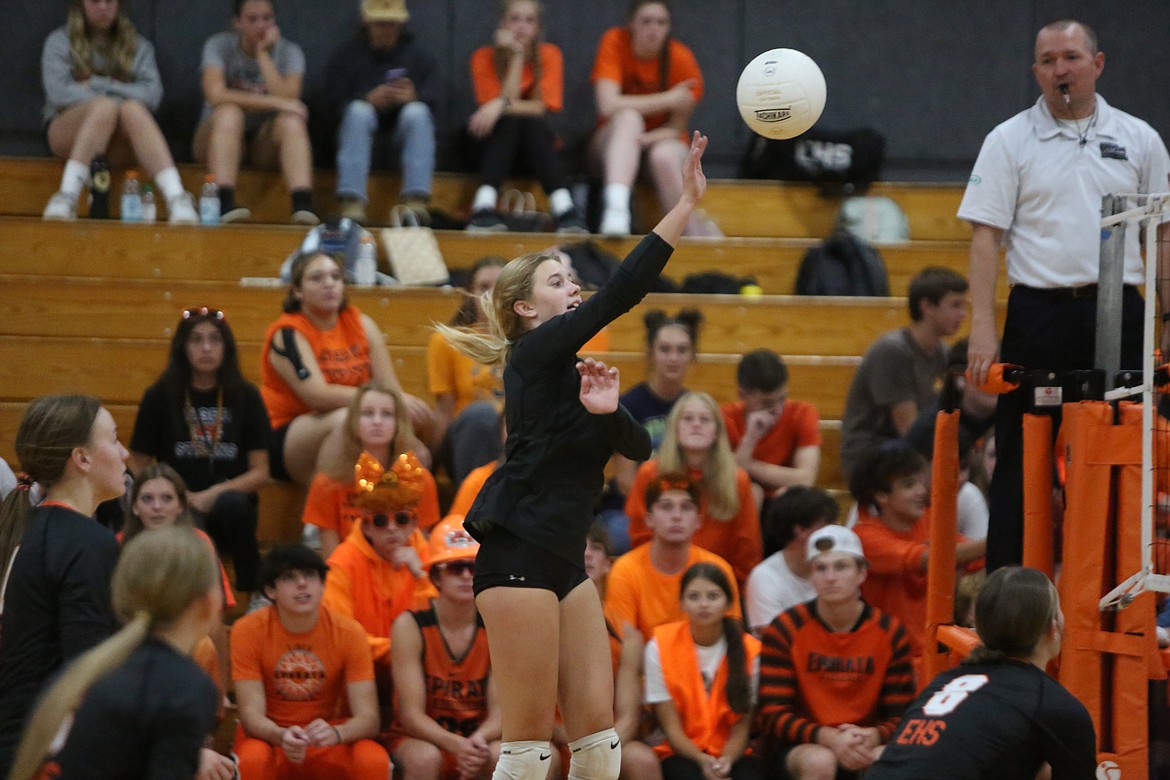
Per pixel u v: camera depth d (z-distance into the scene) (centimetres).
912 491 1889
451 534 1772
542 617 1205
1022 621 1244
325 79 2862
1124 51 3231
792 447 2147
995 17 3234
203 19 3094
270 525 2200
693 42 3200
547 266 1272
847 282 2611
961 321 2162
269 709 1736
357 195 2720
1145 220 1412
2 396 2391
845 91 3225
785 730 1683
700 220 2797
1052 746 1209
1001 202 1589
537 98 2859
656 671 1728
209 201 2681
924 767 1205
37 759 904
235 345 2128
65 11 3066
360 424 1975
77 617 1173
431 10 3144
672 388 2122
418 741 1708
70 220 2605
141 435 2089
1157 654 1367
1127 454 1360
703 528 1955
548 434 1209
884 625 1728
